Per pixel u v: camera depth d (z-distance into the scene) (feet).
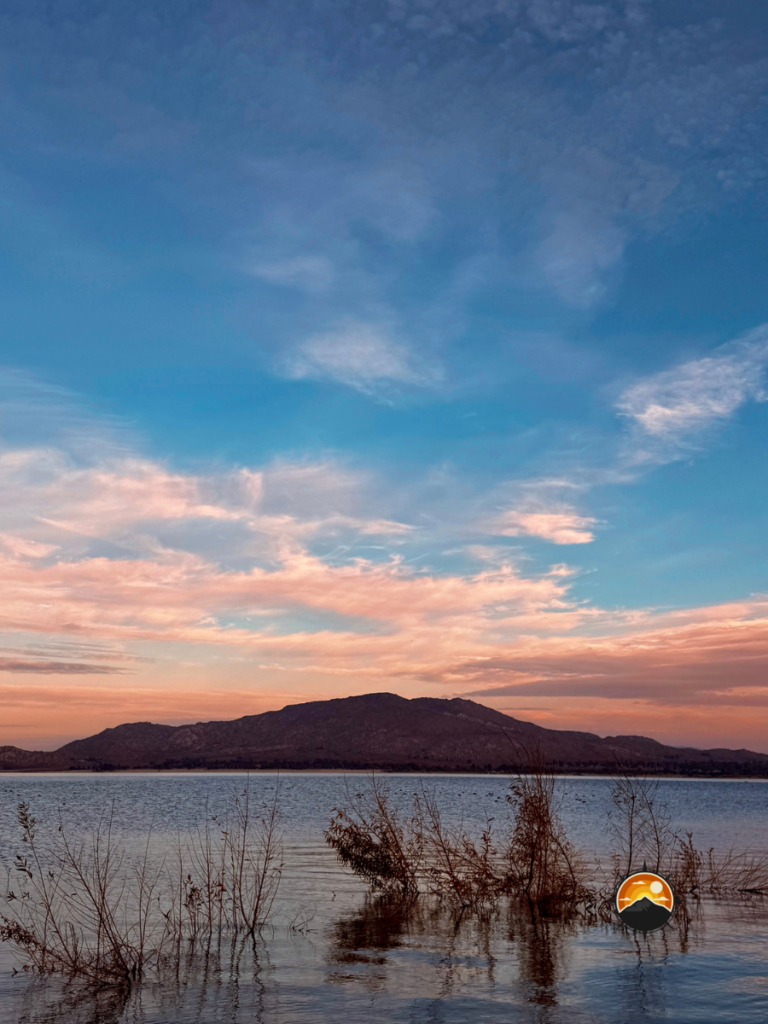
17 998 36.40
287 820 158.20
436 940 47.75
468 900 60.13
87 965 41.47
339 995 36.09
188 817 170.60
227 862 86.38
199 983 38.52
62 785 456.45
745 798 338.54
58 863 85.61
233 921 52.90
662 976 38.83
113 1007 34.81
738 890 65.10
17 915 55.77
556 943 46.68
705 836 126.21
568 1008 33.81
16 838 121.39
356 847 65.00
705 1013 33.01
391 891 64.95
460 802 237.86
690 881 63.41
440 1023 31.91
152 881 71.51
